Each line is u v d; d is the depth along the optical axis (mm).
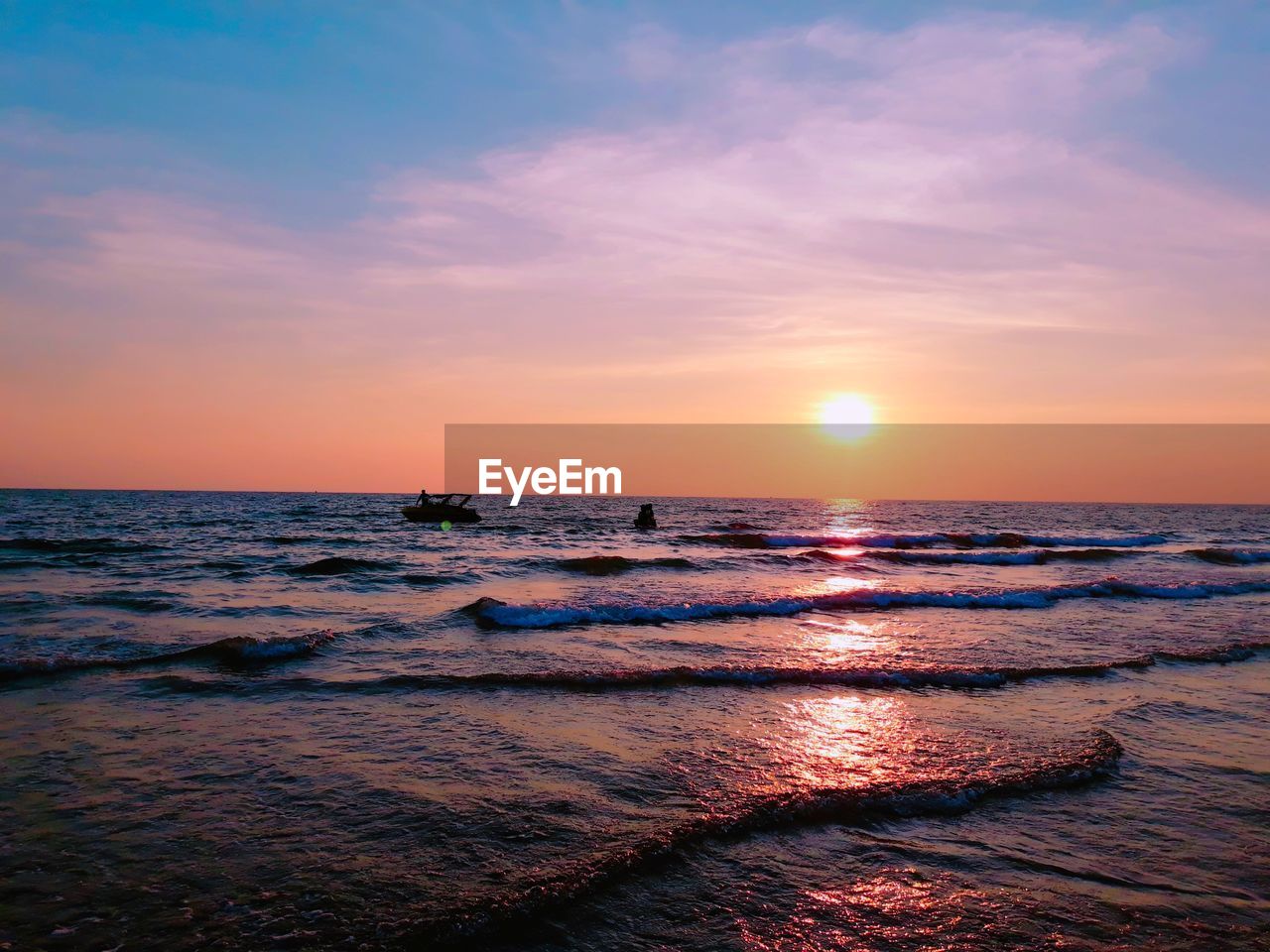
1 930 4098
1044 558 30188
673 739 7637
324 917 4320
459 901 4496
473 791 6188
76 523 48312
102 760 6645
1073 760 7125
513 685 9453
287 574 21141
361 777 6422
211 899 4488
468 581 20688
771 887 4887
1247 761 7363
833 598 16719
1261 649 12586
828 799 6156
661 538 40375
